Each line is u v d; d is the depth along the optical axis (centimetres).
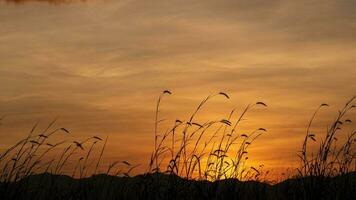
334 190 798
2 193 659
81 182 730
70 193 705
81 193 710
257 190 788
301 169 821
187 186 754
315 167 813
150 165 757
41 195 688
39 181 709
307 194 781
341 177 823
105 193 732
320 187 784
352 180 815
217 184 753
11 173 684
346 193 788
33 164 700
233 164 817
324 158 812
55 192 698
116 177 757
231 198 750
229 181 779
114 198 723
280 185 838
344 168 830
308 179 804
